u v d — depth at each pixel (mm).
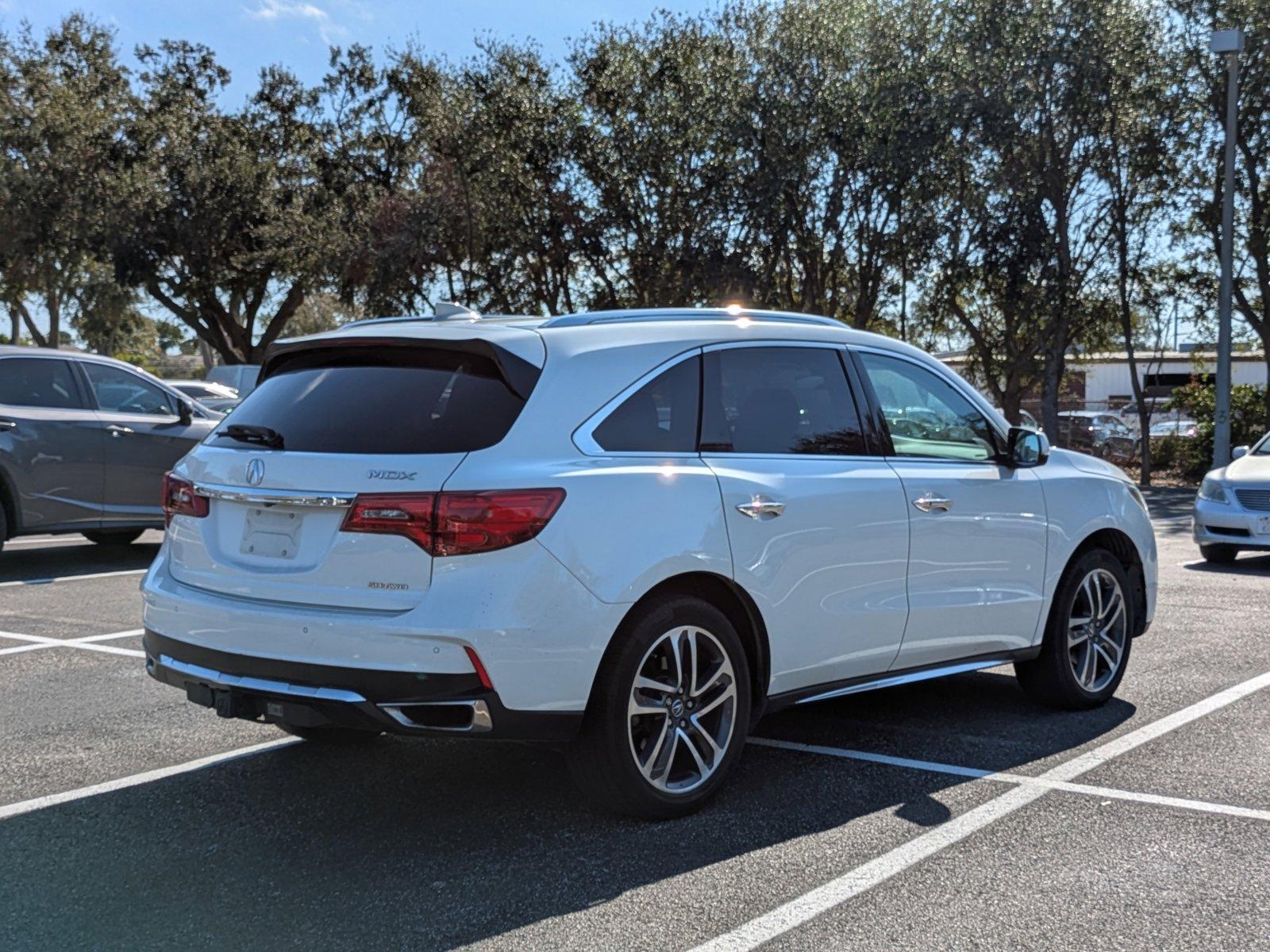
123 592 9312
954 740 5371
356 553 3871
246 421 4426
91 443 10469
